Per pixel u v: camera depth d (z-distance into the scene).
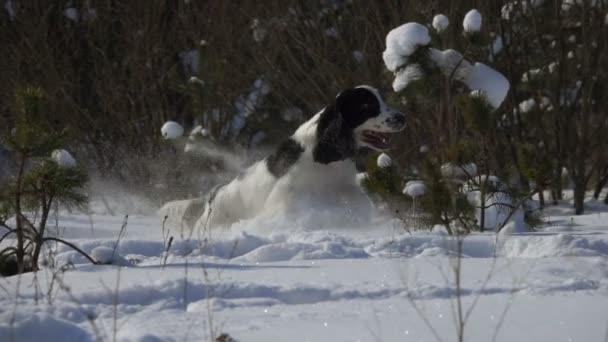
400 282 9.43
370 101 17.73
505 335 7.07
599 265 10.41
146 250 13.51
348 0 29.45
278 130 29.72
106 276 10.08
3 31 31.97
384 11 28.47
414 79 17.83
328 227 17.11
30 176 11.89
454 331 7.25
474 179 16.55
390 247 12.91
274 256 12.27
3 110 29.11
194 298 8.79
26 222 12.01
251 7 30.19
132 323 7.60
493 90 17.72
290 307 8.34
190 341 6.99
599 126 25.03
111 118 30.31
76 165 12.41
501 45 25.58
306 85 28.84
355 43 28.89
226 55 29.81
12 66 31.03
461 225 15.80
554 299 8.41
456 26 25.17
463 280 9.59
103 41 31.45
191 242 13.58
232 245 13.49
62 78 31.36
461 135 22.12
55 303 8.20
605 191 26.34
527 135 25.86
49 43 32.28
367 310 8.12
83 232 17.81
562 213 22.69
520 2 25.38
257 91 30.25
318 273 10.20
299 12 29.47
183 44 31.42
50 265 10.95
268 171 18.20
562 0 25.44
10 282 9.67
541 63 25.30
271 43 29.50
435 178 15.94
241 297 8.85
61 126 30.19
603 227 17.38
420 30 17.66
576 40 26.61
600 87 25.94
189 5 31.52
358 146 18.12
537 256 12.02
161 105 30.39
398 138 25.36
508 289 8.96
